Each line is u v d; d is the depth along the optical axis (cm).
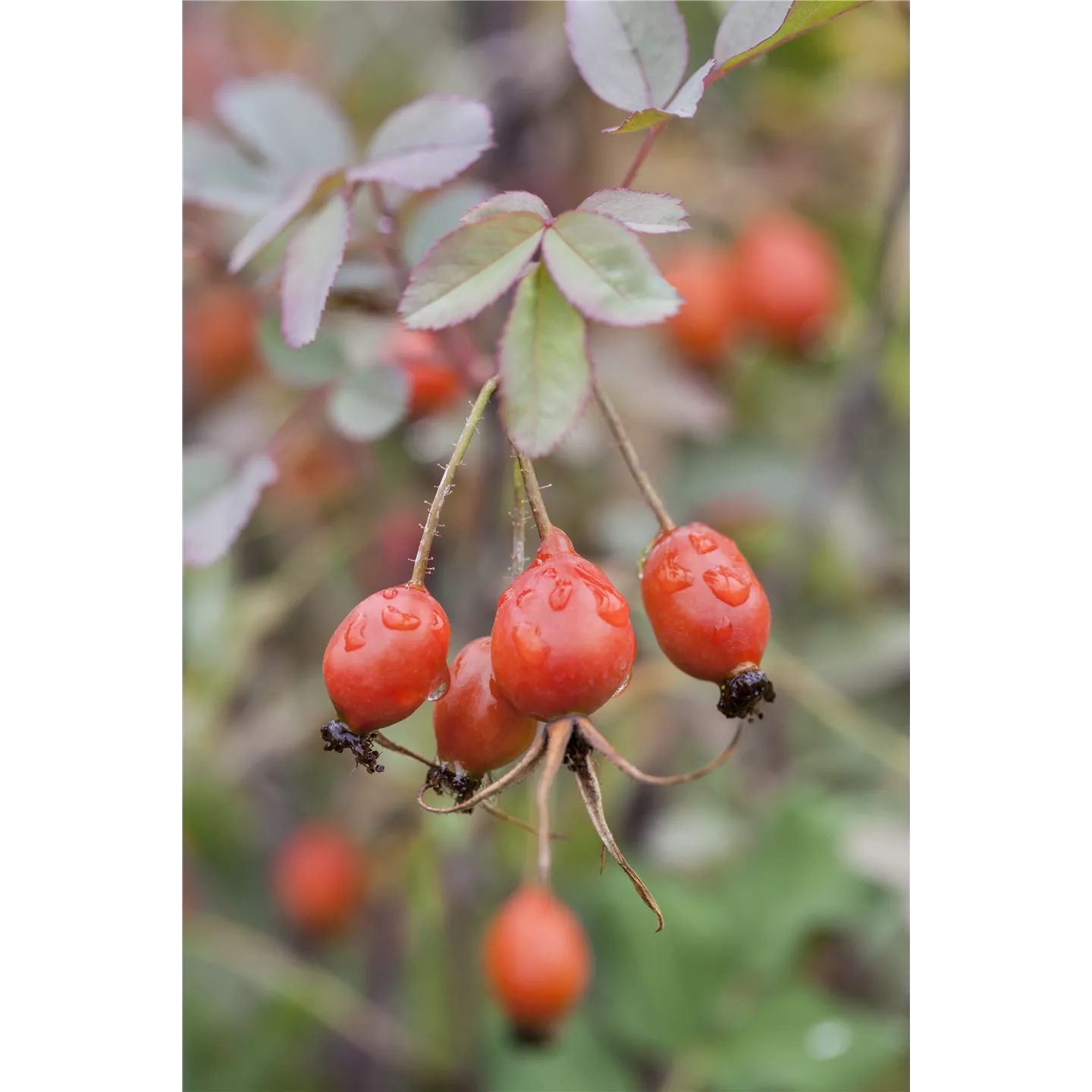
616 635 25
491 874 35
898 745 36
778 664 37
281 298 27
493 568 33
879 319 38
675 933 35
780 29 25
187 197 29
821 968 38
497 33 36
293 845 39
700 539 26
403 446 38
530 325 24
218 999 38
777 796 38
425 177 27
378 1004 38
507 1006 33
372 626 26
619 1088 34
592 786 25
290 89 30
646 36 27
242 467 29
